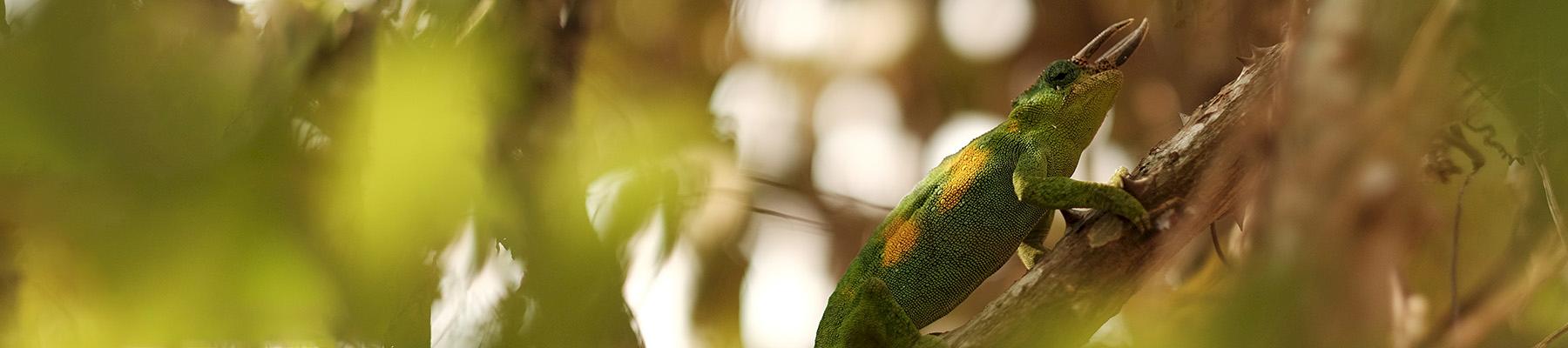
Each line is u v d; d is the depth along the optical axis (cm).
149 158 119
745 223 141
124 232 119
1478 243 115
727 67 148
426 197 120
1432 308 112
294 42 120
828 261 147
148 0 120
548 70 124
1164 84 142
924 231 123
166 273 119
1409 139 109
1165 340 115
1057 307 116
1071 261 117
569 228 124
